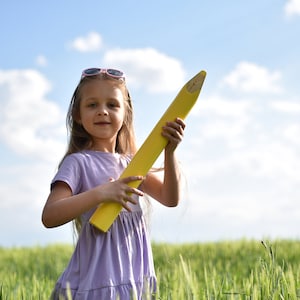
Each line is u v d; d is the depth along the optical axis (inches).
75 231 148.3
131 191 127.5
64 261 358.9
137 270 133.4
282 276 149.0
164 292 165.3
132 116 150.6
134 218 136.3
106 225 127.3
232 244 372.2
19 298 182.9
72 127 145.4
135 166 132.3
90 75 139.8
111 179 134.7
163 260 294.4
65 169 133.6
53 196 131.0
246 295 148.9
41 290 191.6
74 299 128.2
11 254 410.0
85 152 139.8
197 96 135.3
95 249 129.8
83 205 125.1
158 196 143.2
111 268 129.0
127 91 147.6
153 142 133.6
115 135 143.6
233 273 241.8
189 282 141.9
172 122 133.3
